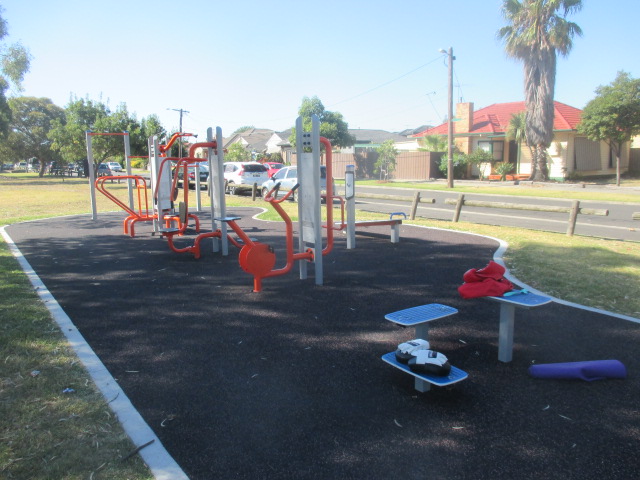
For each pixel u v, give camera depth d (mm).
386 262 8016
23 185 36656
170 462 2863
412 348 3742
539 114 28875
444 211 15992
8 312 5520
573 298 5801
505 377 3896
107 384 3828
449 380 3445
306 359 4289
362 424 3246
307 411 3422
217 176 8727
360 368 4090
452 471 2768
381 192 25234
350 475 2746
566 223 12781
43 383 3809
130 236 11188
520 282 6520
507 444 3008
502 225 12500
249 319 5348
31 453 2914
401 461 2859
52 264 8164
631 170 34562
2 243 10273
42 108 59219
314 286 6633
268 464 2850
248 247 6219
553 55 28234
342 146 42594
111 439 3086
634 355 4258
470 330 4898
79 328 5090
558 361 4168
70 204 20453
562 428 3176
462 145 36219
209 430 3197
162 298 6160
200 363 4230
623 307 5457
